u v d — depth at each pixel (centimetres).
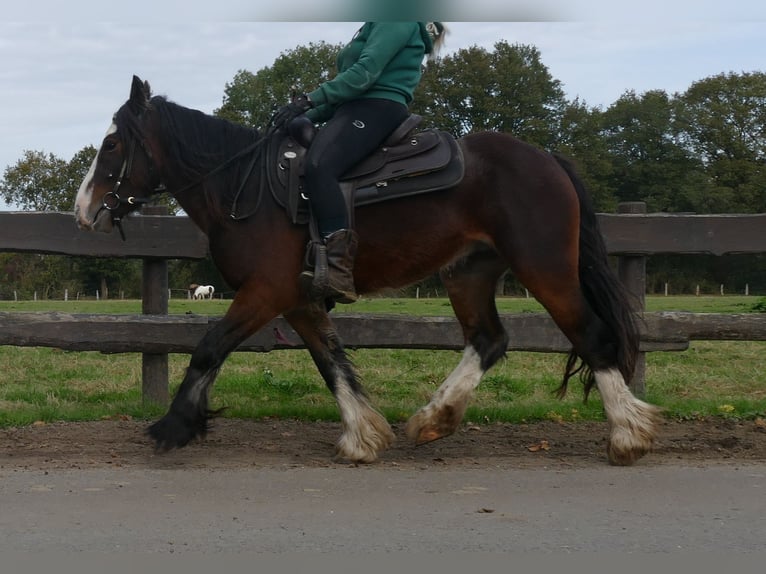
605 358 544
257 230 535
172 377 938
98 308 2352
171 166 553
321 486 479
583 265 556
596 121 5594
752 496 459
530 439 624
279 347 705
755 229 722
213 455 561
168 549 374
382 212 546
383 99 548
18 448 573
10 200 5959
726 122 6481
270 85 5644
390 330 711
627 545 380
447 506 438
